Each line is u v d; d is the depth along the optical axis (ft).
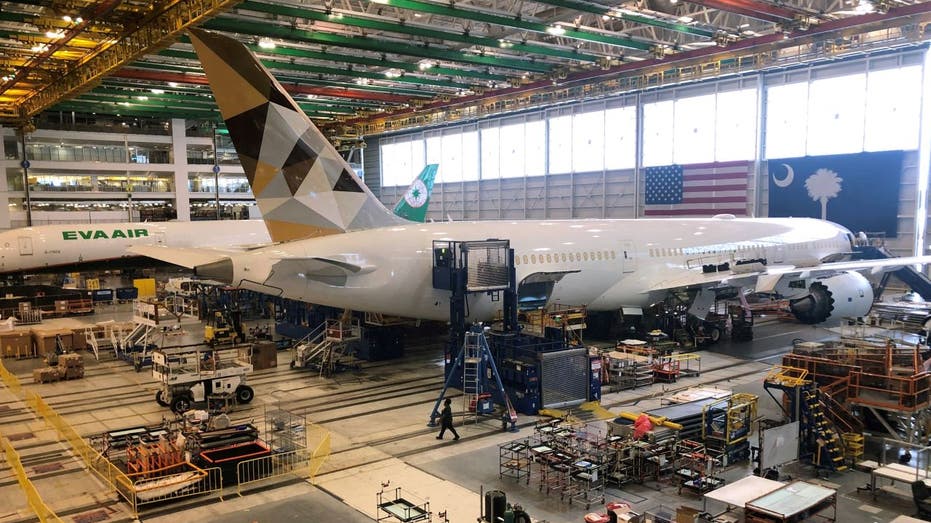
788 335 108.58
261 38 123.34
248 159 68.90
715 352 94.94
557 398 67.26
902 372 55.26
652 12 108.99
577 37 117.19
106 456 51.70
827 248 129.18
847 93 141.28
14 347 97.81
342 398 72.18
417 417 65.00
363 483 48.47
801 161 148.87
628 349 83.87
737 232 114.42
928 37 109.19
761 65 131.54
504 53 139.95
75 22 109.29
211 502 45.42
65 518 43.29
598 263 93.81
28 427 63.26
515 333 73.36
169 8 100.68
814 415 51.75
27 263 130.31
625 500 45.34
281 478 49.47
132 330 100.78
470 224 85.61
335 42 117.19
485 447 56.24
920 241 134.31
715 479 46.70
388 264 75.10
